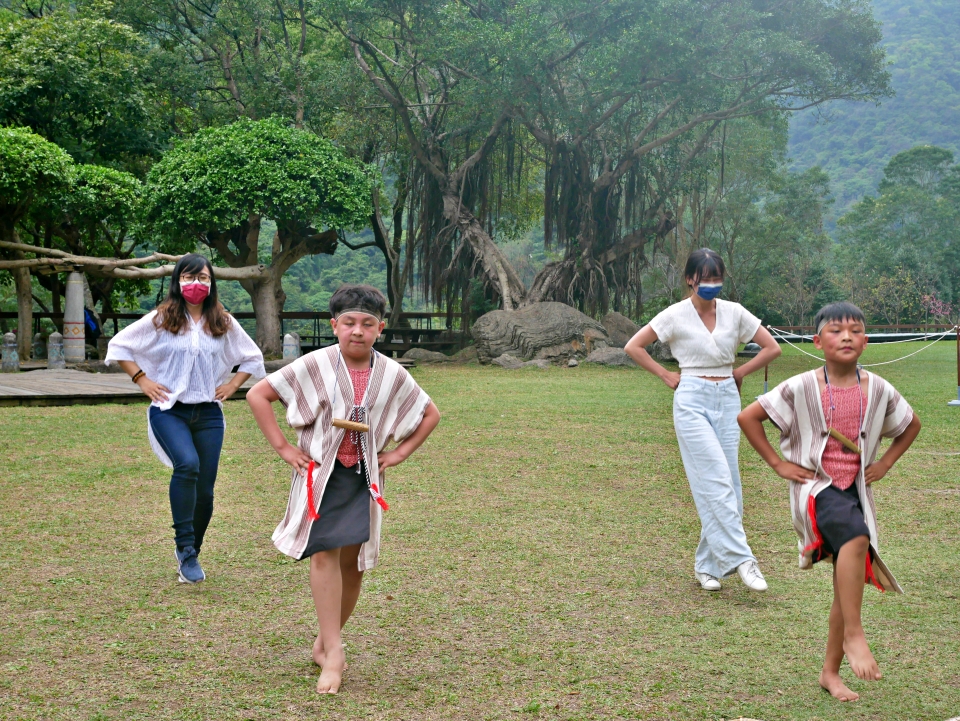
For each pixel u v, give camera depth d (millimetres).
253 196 21250
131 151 24547
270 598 4293
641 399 14172
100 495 6621
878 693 3168
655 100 26062
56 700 3102
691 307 4727
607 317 26672
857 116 119438
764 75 24797
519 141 28828
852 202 99938
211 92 29031
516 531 5645
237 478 7445
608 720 2967
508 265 27422
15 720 2934
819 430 3264
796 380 3316
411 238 29000
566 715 3008
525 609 4137
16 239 20562
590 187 27172
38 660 3469
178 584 4500
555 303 24344
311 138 22516
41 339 21750
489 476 7555
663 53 22562
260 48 29234
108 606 4148
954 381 16656
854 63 26109
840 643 3158
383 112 28062
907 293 54688
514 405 13219
